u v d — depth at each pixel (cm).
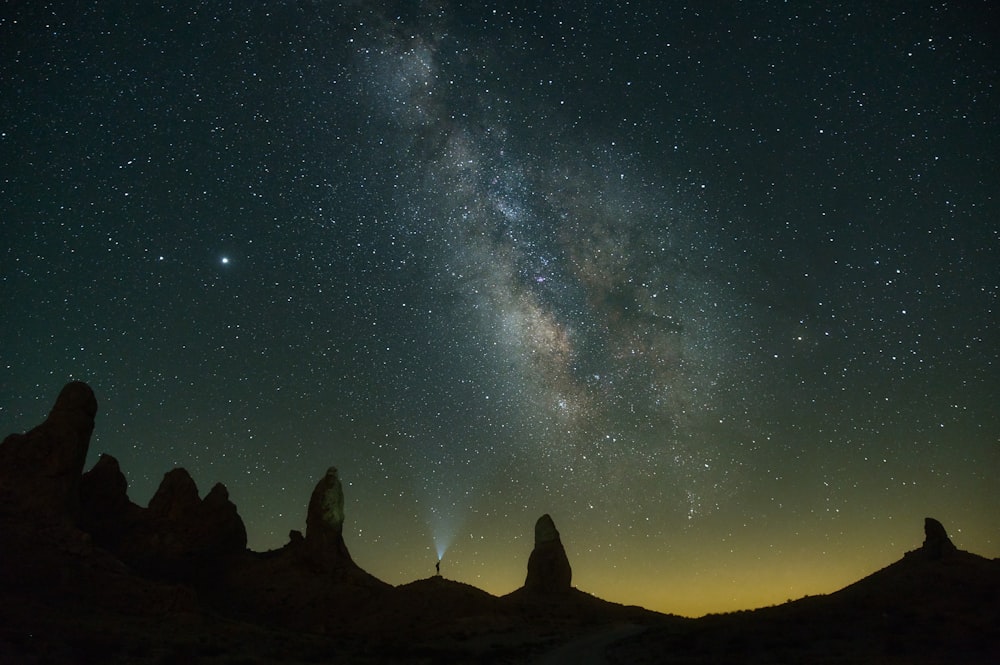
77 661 2644
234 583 5144
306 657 3300
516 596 6222
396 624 4884
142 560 4862
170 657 2847
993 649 2497
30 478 4088
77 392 4519
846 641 2952
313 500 5762
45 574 3603
